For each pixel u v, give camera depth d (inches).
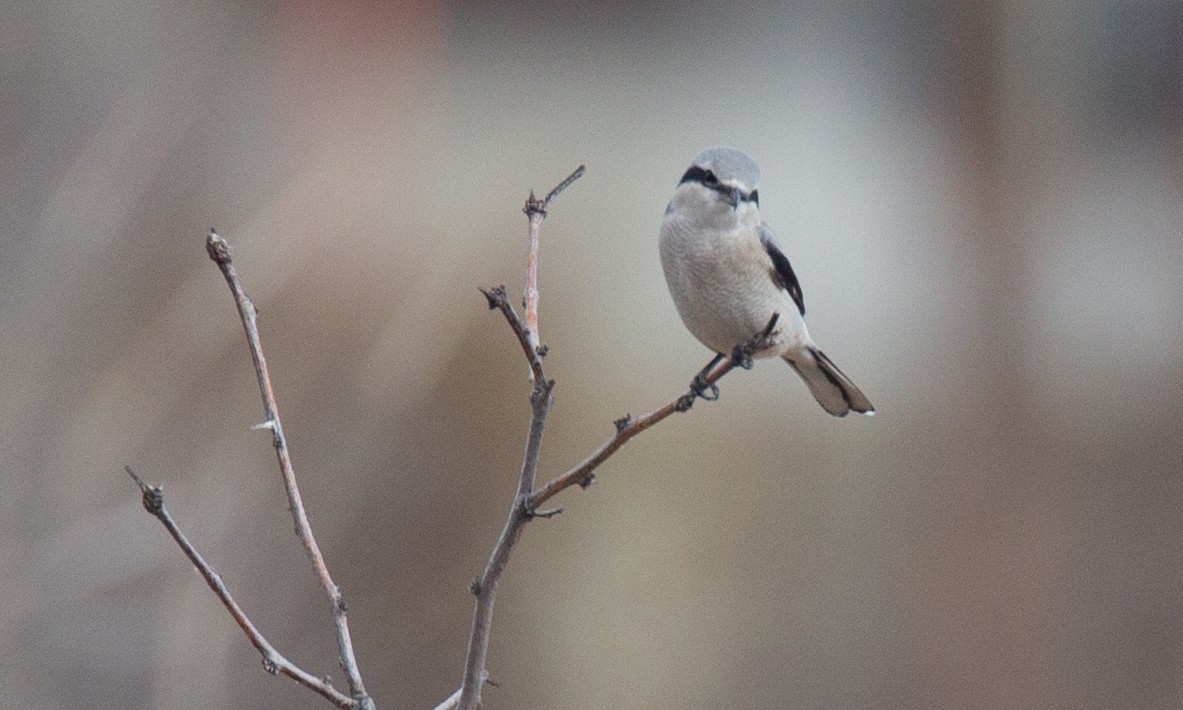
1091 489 560.7
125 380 361.4
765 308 276.7
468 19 858.8
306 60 558.3
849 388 301.3
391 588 407.8
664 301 616.1
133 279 405.4
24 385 353.7
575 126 818.2
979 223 677.3
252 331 163.6
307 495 394.0
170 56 534.9
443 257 453.1
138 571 340.2
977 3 685.3
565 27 904.9
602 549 480.4
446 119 665.0
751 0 904.3
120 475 352.5
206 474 362.6
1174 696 479.5
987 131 683.4
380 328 414.6
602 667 439.5
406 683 402.6
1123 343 661.9
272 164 493.4
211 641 339.0
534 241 183.9
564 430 512.4
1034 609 501.0
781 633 471.2
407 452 426.6
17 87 481.1
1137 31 758.5
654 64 912.9
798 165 820.0
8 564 323.6
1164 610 502.0
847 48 847.7
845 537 519.2
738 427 574.9
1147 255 731.4
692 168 278.2
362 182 460.1
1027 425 610.2
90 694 325.4
